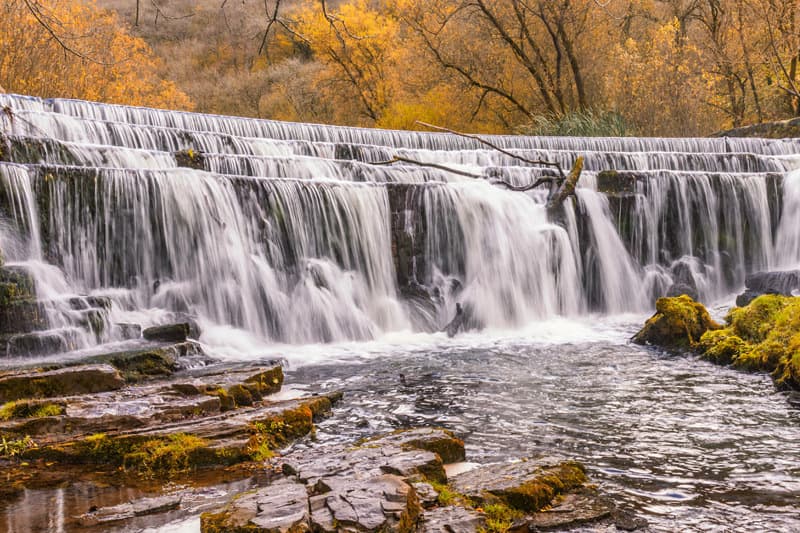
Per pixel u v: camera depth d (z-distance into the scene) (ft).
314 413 22.38
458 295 41.78
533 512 14.93
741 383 25.86
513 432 20.54
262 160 44.47
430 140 65.46
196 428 19.52
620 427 20.88
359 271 40.52
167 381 24.77
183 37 170.19
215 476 17.28
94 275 33.53
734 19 95.45
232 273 36.68
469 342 35.96
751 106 101.30
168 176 35.60
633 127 86.63
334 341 37.17
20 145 36.17
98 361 24.94
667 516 14.76
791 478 16.83
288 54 165.07
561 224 45.98
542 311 43.93
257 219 37.93
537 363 30.14
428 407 23.32
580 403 23.56
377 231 41.39
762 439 19.65
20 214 31.48
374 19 120.26
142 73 98.78
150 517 14.67
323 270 38.91
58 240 32.53
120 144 45.85
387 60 120.37
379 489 14.38
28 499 15.84
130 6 169.68
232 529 12.92
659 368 28.66
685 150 68.03
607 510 14.99
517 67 101.65
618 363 29.78
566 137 68.23
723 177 50.62
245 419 20.13
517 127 99.04
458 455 18.33
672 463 17.88
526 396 24.58
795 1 87.61
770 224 51.31
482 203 44.01
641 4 108.17
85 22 72.49
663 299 34.01
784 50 92.53
